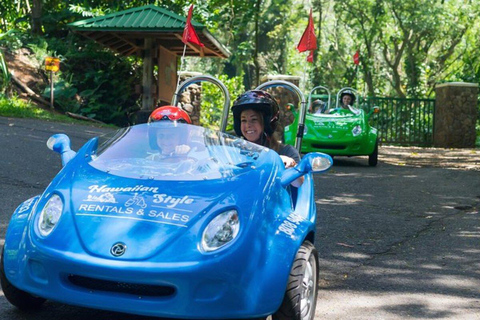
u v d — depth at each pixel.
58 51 20.28
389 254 6.04
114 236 3.39
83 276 3.33
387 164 14.05
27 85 18.77
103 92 19.61
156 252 3.31
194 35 8.04
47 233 3.54
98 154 4.27
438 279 5.27
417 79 37.22
